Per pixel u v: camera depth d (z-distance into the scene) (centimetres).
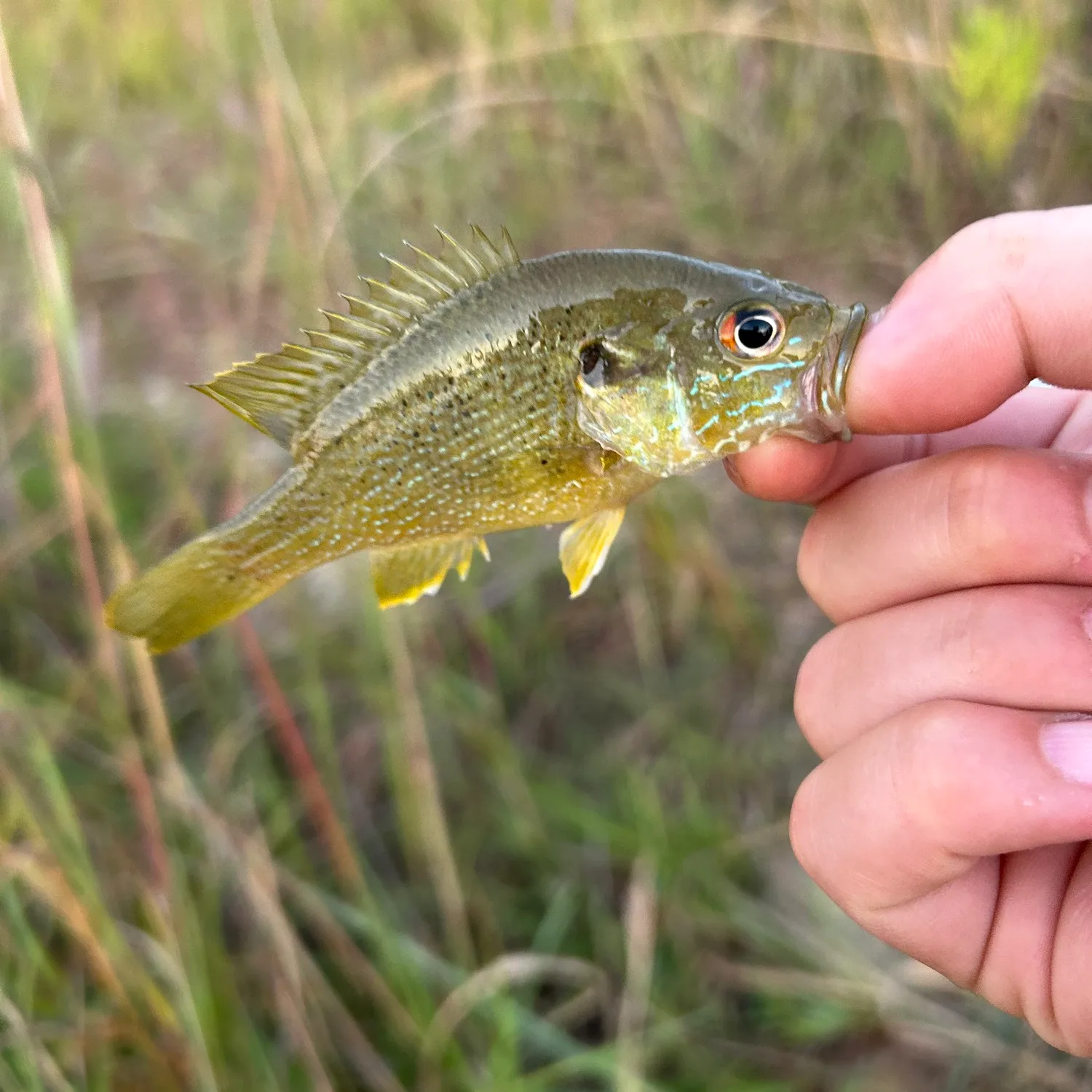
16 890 22
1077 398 16
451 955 23
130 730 21
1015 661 14
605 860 25
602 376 15
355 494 15
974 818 13
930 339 13
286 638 28
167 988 21
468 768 27
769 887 25
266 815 25
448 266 15
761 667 28
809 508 30
